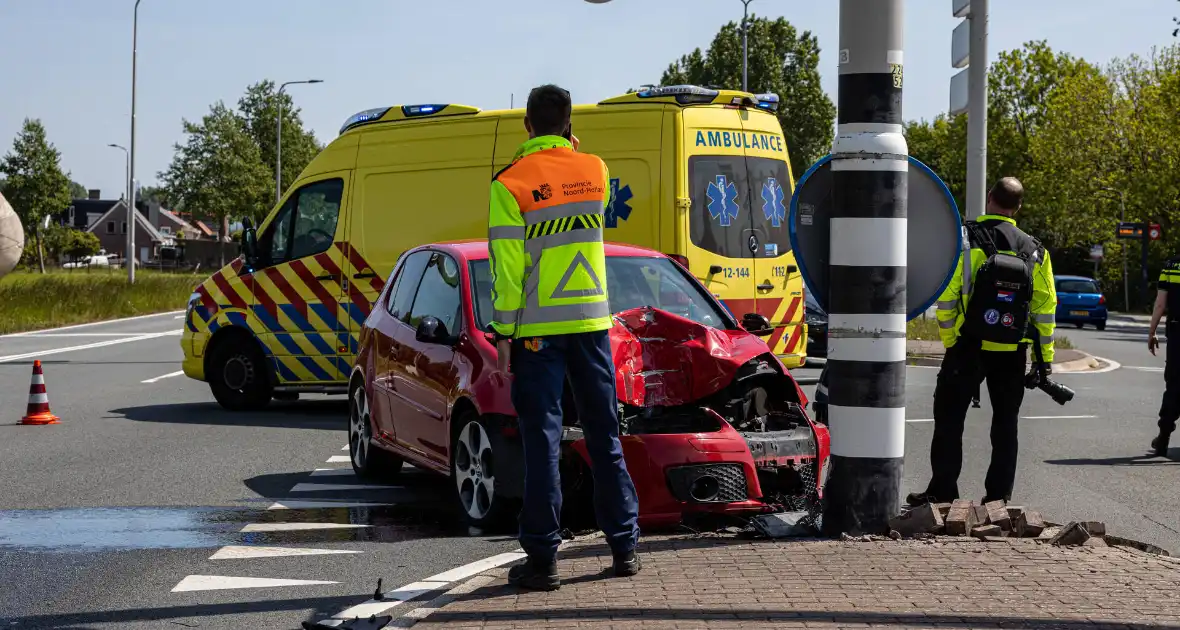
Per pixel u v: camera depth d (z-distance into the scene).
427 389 7.79
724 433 6.84
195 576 6.00
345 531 7.12
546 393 5.11
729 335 7.52
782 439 6.99
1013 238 7.17
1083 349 27.59
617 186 11.84
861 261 5.92
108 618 5.25
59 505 7.91
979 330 7.09
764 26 82.81
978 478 9.10
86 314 35.78
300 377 13.16
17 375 17.81
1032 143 67.50
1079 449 10.76
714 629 4.33
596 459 5.25
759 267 12.14
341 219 12.98
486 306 7.67
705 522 6.97
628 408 7.05
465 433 7.31
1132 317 49.22
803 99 82.88
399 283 8.98
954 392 7.23
